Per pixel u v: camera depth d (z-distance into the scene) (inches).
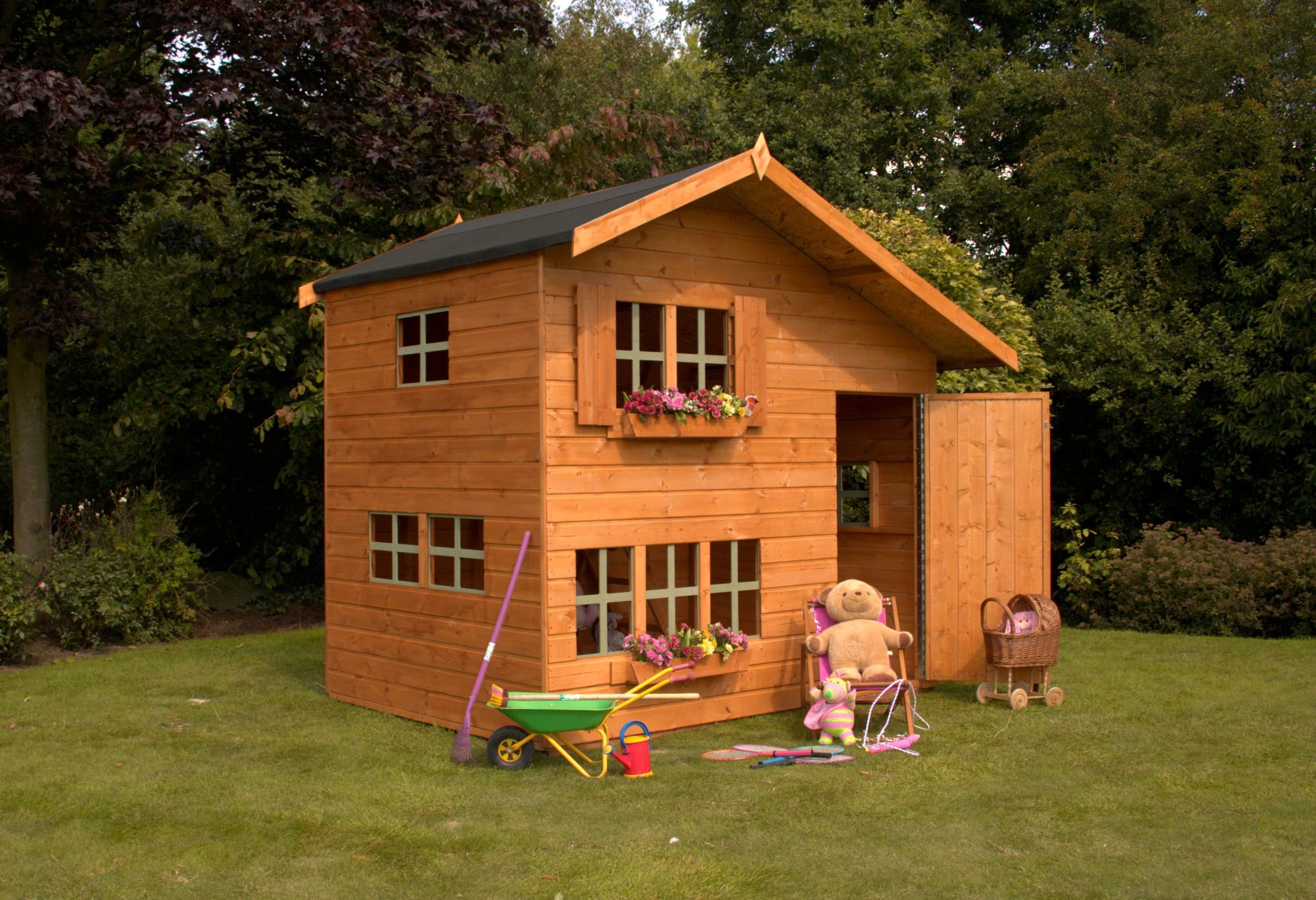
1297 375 524.7
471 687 288.7
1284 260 551.2
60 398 627.8
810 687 285.6
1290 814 217.2
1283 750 265.3
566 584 268.2
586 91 923.4
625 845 201.5
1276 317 531.5
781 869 189.2
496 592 279.9
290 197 586.6
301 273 518.0
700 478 296.0
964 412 343.0
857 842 202.8
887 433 372.5
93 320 492.1
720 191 296.4
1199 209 613.0
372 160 496.1
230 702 335.3
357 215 565.6
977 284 522.3
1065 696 333.7
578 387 269.0
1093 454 610.5
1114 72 721.0
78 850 201.3
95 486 639.1
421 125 537.0
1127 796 229.9
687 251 294.5
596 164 642.2
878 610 297.4
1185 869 187.5
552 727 250.4
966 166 880.3
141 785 241.0
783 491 315.9
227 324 553.3
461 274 291.4
